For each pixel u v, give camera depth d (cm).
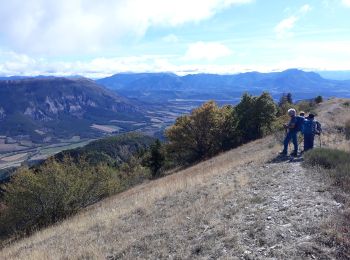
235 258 673
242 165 1678
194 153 4672
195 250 759
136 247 873
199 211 1010
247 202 977
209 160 3419
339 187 955
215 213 959
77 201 2436
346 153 1331
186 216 1008
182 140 4566
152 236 917
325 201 859
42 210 2320
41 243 1267
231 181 1328
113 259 845
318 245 652
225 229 813
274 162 1504
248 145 3478
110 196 2927
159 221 1064
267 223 794
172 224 969
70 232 1285
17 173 2439
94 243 988
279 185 1088
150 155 5325
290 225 758
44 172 2320
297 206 862
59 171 2336
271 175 1248
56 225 1838
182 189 1446
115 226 1145
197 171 2494
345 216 743
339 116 3225
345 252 622
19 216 2322
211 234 810
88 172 2541
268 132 4500
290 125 1568
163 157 5166
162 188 1633
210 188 1310
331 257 616
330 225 708
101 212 1555
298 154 1577
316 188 980
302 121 1566
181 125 4603
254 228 782
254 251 685
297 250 650
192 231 869
